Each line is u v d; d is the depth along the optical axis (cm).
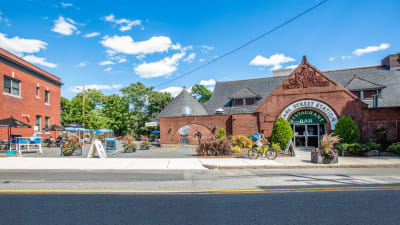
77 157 1458
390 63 2417
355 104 1805
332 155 1152
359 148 1434
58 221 423
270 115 2016
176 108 2914
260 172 980
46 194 612
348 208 495
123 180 801
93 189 666
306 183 748
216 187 692
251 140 1828
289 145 1458
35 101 2608
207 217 442
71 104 5153
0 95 2111
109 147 1805
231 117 2192
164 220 427
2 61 2139
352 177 857
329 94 1878
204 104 3067
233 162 1199
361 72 2517
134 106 5634
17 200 557
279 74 3144
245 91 2705
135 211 477
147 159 1322
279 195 598
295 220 426
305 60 1966
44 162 1230
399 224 409
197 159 1326
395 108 1717
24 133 2411
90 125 4800
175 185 721
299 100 1955
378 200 552
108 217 443
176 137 2377
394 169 1062
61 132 3169
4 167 1091
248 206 509
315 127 1930
